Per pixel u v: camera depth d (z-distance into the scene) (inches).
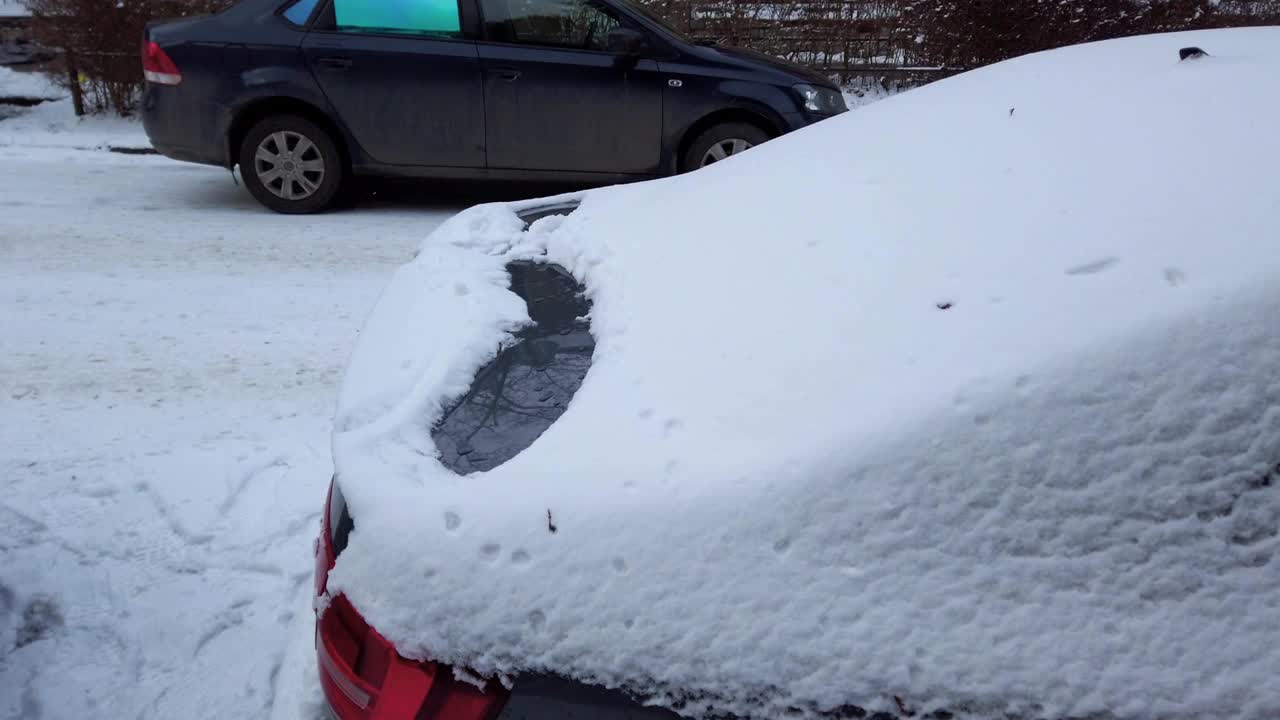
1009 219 68.3
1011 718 50.5
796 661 51.4
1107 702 50.3
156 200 303.6
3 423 153.3
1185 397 53.5
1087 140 74.9
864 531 52.9
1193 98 77.0
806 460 54.9
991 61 446.0
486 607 53.7
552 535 54.6
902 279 65.8
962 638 51.2
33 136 399.5
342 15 276.8
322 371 177.2
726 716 51.7
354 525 58.9
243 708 98.3
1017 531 52.4
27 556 119.3
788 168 91.7
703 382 62.7
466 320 79.3
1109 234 63.2
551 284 89.6
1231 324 54.7
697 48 289.6
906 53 457.1
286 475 139.7
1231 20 433.7
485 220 110.3
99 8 409.4
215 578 117.2
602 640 52.6
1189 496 52.2
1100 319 57.2
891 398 56.8
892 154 85.2
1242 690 50.2
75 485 135.5
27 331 191.0
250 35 274.5
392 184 334.3
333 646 57.9
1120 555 52.0
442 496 58.0
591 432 60.9
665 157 290.5
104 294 213.2
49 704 97.6
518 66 279.3
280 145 284.2
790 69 295.7
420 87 279.0
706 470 55.9
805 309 66.4
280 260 241.4
